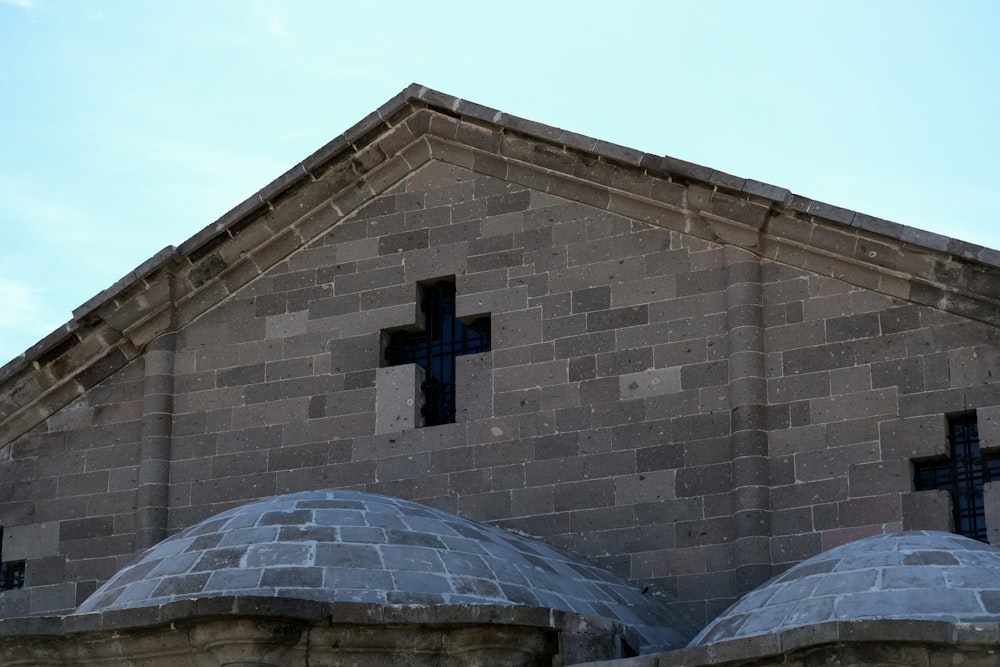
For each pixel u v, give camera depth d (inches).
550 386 1225.4
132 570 1043.9
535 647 967.0
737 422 1162.0
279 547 1008.9
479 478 1221.7
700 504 1163.3
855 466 1132.5
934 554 947.3
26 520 1332.4
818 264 1181.7
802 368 1165.7
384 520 1048.2
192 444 1309.1
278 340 1312.7
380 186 1321.4
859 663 871.7
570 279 1243.8
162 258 1331.2
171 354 1336.1
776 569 1130.0
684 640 1098.1
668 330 1206.3
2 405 1359.5
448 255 1284.4
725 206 1204.5
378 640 952.3
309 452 1274.6
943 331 1138.0
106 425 1338.6
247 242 1334.9
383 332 1289.4
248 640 936.3
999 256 1120.8
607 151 1239.5
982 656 857.5
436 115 1307.8
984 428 1111.6
